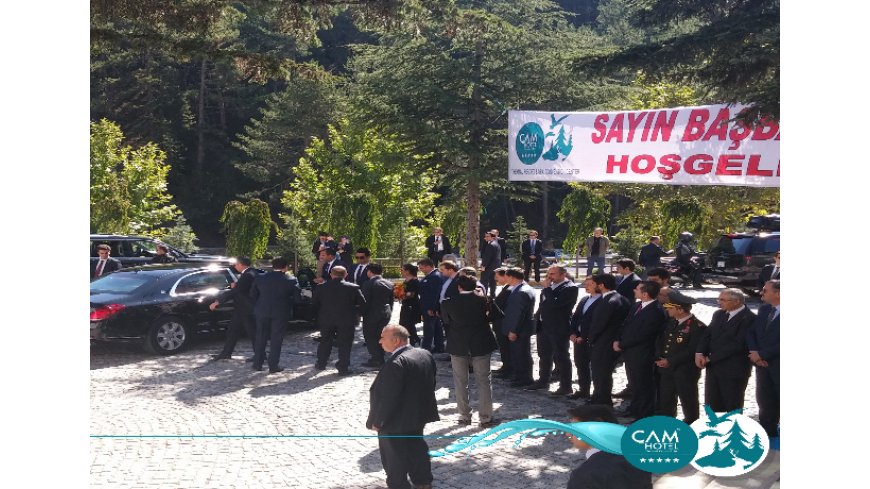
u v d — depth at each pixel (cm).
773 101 981
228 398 979
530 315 1026
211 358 1227
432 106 2455
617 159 1207
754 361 723
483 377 848
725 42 1156
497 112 2517
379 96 2550
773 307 724
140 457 733
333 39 5738
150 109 4928
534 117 1252
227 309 1336
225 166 5538
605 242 2264
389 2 1394
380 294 1164
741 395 759
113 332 1208
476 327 848
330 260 1428
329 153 3681
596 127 1214
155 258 1817
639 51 1252
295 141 5403
